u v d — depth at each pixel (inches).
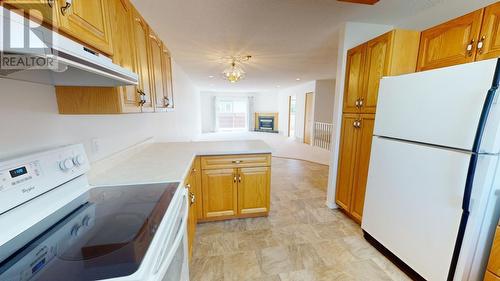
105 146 57.7
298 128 325.4
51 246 26.6
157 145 95.2
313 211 100.7
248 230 84.6
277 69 187.3
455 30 59.3
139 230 29.7
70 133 44.1
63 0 26.2
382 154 66.9
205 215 87.3
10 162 29.0
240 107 454.9
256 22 87.9
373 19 84.9
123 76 36.2
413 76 55.9
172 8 75.5
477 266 47.0
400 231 61.3
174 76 158.9
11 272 22.1
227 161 85.0
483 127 41.1
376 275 61.7
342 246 74.7
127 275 21.3
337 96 95.6
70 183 40.1
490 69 39.9
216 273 62.3
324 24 89.9
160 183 47.8
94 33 33.8
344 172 93.6
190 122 255.6
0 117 30.2
